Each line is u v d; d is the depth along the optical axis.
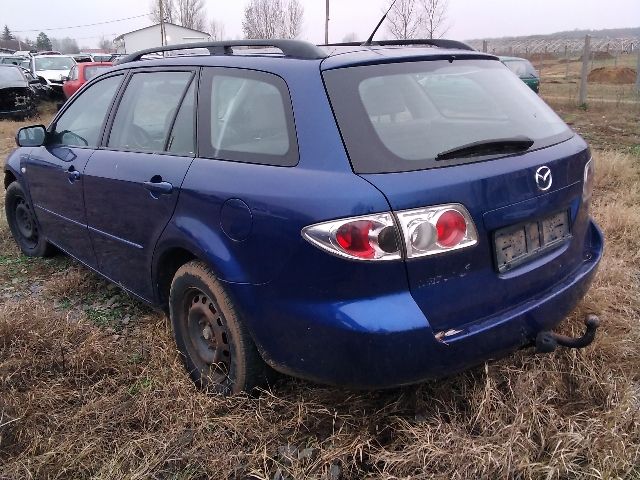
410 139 2.43
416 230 2.21
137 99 3.51
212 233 2.68
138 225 3.23
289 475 2.39
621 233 4.94
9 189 4.99
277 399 2.74
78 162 3.81
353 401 2.71
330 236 2.23
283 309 2.42
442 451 2.32
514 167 2.48
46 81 20.22
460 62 2.98
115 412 2.76
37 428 2.65
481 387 2.68
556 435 2.38
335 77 2.52
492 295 2.44
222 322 2.79
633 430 2.47
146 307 3.95
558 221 2.76
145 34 53.16
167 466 2.47
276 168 2.50
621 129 12.16
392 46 3.10
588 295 3.53
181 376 3.04
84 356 3.12
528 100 3.08
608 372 2.85
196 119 3.00
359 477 2.38
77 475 2.45
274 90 2.65
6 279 4.58
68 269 4.67
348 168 2.30
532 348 2.92
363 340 2.21
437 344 2.26
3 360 3.10
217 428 2.64
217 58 3.04
